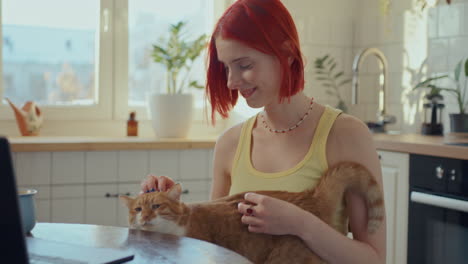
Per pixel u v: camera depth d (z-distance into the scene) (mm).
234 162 1146
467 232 1865
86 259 731
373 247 994
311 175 1031
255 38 945
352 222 1026
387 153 2240
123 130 2963
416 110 2771
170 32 3004
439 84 2650
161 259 767
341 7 3051
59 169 2367
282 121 1091
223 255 792
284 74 960
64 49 2861
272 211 895
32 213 944
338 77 3045
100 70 2902
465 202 1835
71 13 2854
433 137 2432
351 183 982
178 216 1012
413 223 2096
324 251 916
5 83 2768
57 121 2844
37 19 2797
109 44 2910
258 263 944
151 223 1024
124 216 2469
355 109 3105
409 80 2814
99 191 2432
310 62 2959
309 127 1075
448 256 1945
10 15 2748
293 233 907
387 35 2924
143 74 3010
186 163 2568
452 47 2576
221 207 1010
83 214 2412
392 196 2199
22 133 2699
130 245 850
